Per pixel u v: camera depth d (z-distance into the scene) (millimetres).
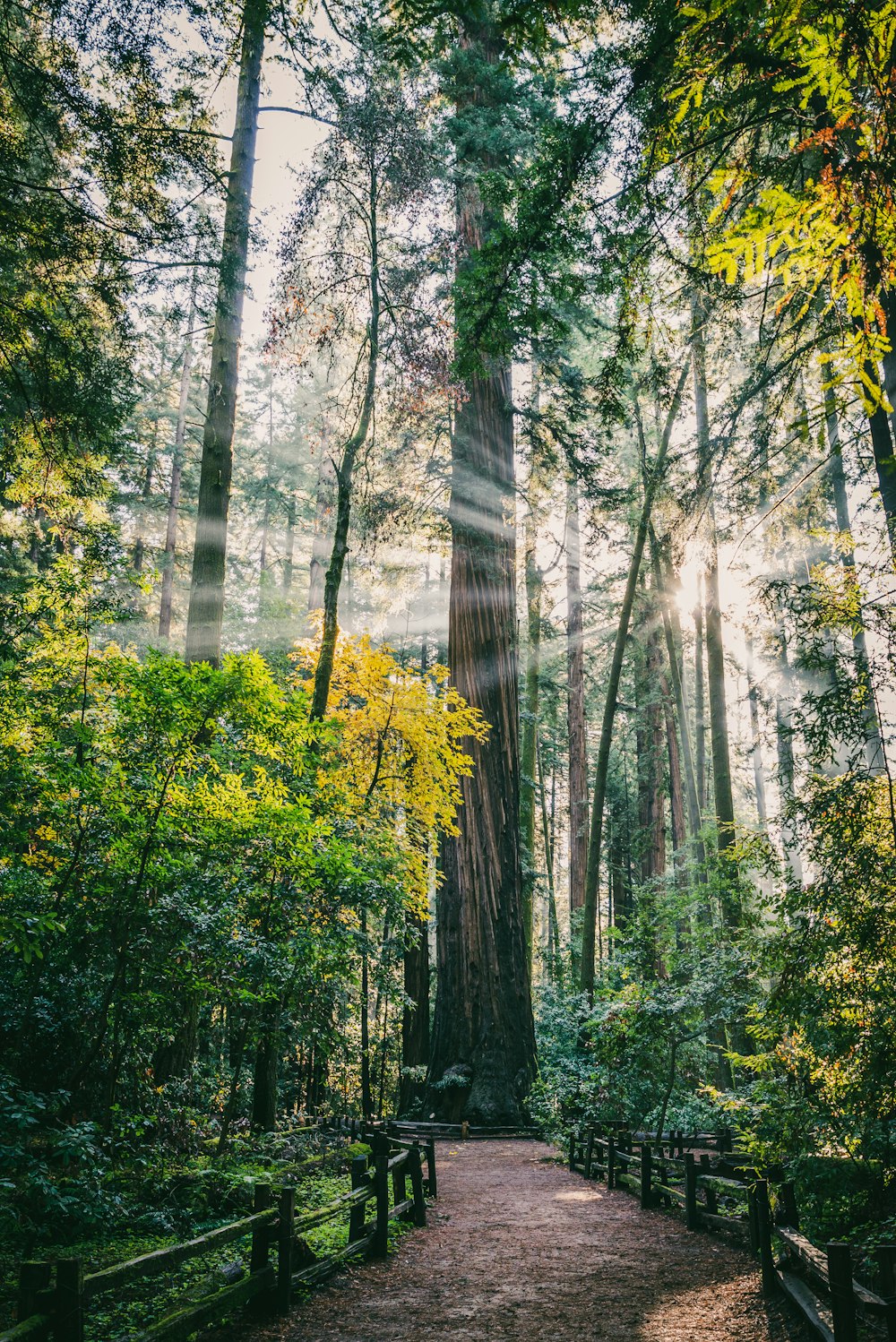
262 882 8508
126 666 8250
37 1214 5883
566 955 27875
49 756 7621
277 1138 9164
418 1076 16297
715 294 7523
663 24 4355
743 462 10250
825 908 5781
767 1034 6633
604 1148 11031
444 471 18438
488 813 17109
